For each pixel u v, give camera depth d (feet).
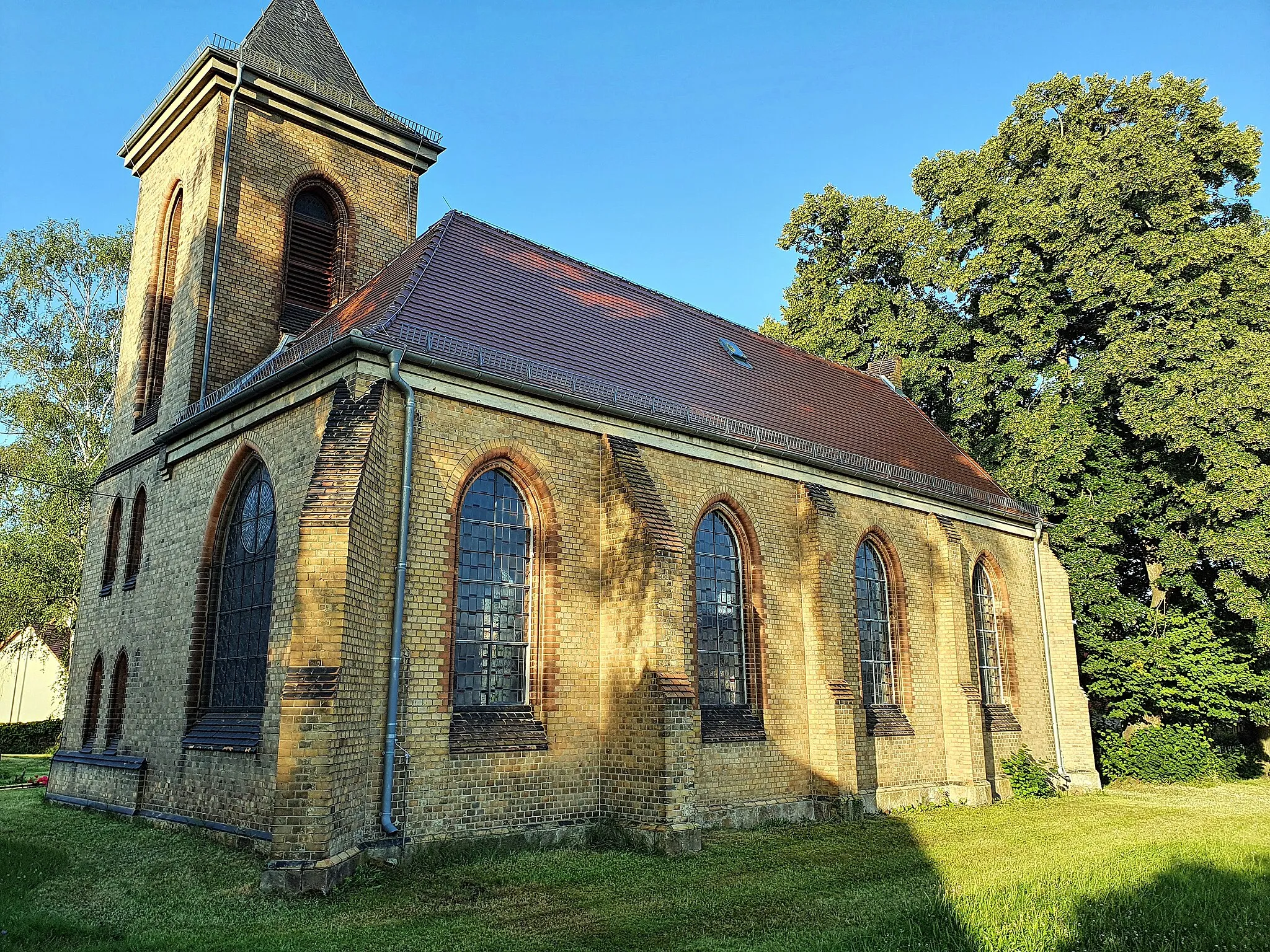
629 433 58.29
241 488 55.21
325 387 47.65
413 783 44.24
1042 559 95.50
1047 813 67.67
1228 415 84.28
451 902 37.09
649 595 51.62
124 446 74.95
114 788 58.75
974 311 110.73
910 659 75.36
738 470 65.51
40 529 130.31
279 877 36.81
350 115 77.15
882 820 62.49
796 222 133.59
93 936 30.83
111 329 142.00
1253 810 68.85
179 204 77.36
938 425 115.85
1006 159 108.27
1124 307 93.15
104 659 67.67
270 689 45.47
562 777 50.37
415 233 82.33
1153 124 95.40
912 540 79.30
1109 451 97.40
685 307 85.46
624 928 33.50
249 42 74.54
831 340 126.62
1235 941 29.73
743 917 34.94
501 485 52.65
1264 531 86.33
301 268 74.13
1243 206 103.71
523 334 59.57
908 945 29.32
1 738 125.80
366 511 42.96
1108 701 98.48
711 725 58.90
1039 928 30.42
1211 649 90.74
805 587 67.41
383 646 44.24
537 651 51.49
